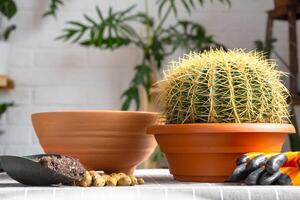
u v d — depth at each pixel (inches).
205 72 51.8
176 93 52.9
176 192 41.0
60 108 167.2
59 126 53.4
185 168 52.4
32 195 40.3
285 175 44.6
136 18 173.6
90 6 172.4
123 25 161.8
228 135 50.1
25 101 165.9
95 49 169.3
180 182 51.4
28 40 167.9
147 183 49.2
